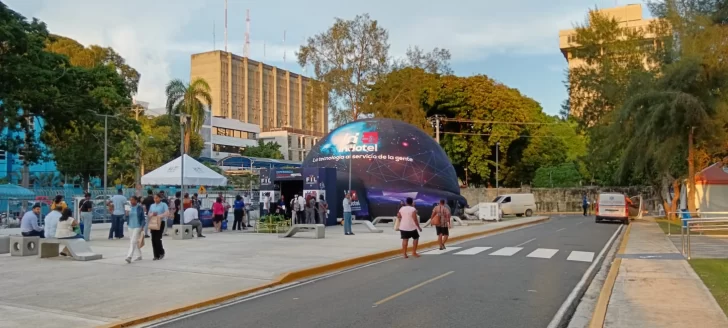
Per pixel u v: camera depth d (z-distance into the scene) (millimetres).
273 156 102312
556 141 70688
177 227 22531
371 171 37375
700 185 38500
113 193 36594
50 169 57406
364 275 13297
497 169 59531
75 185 54469
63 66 33219
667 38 32250
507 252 18281
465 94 59938
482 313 8906
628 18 102250
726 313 8539
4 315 8938
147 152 58281
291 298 10445
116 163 54375
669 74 28500
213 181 28516
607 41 46969
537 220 41344
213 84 143375
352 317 8664
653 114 28125
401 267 14648
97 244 20516
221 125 110000
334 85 53344
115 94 37438
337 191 34375
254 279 12367
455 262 15547
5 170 55656
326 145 39562
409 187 37156
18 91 29938
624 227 33719
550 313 8953
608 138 37906
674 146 29516
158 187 44750
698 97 27938
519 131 61656
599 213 38469
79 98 32406
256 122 156625
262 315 8984
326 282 12352
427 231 27516
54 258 16078
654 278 12117
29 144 37938
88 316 8867
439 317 8617
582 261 15875
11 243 16891
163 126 65062
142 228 15641
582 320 8617
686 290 10586
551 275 13039
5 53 29812
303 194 31656
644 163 32375
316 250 18000
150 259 15812
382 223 35031
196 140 66500
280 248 18688
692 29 27641
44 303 9867
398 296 10391
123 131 38938
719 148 30766
